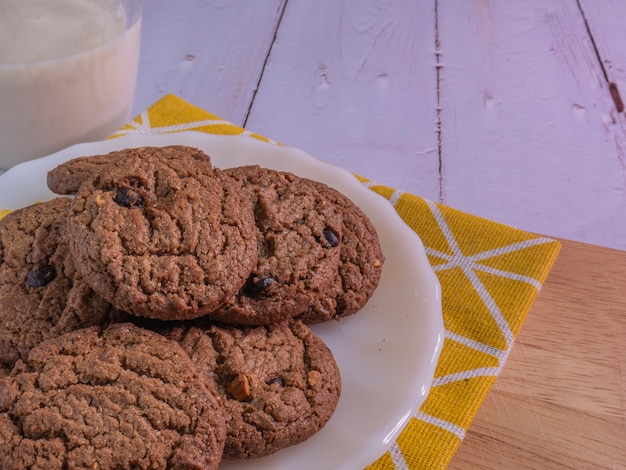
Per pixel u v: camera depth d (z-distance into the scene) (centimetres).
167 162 33
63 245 33
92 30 40
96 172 32
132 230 30
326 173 39
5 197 37
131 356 29
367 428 31
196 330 32
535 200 45
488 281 37
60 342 29
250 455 30
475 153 48
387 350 34
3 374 31
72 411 28
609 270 38
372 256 35
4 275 33
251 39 54
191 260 30
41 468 27
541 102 51
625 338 36
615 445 32
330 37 55
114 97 43
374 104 51
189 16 56
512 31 55
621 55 53
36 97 40
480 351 35
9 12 39
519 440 33
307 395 31
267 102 50
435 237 39
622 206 45
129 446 27
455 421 32
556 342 36
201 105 50
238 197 33
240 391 30
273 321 32
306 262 33
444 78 52
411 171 47
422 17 56
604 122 49
